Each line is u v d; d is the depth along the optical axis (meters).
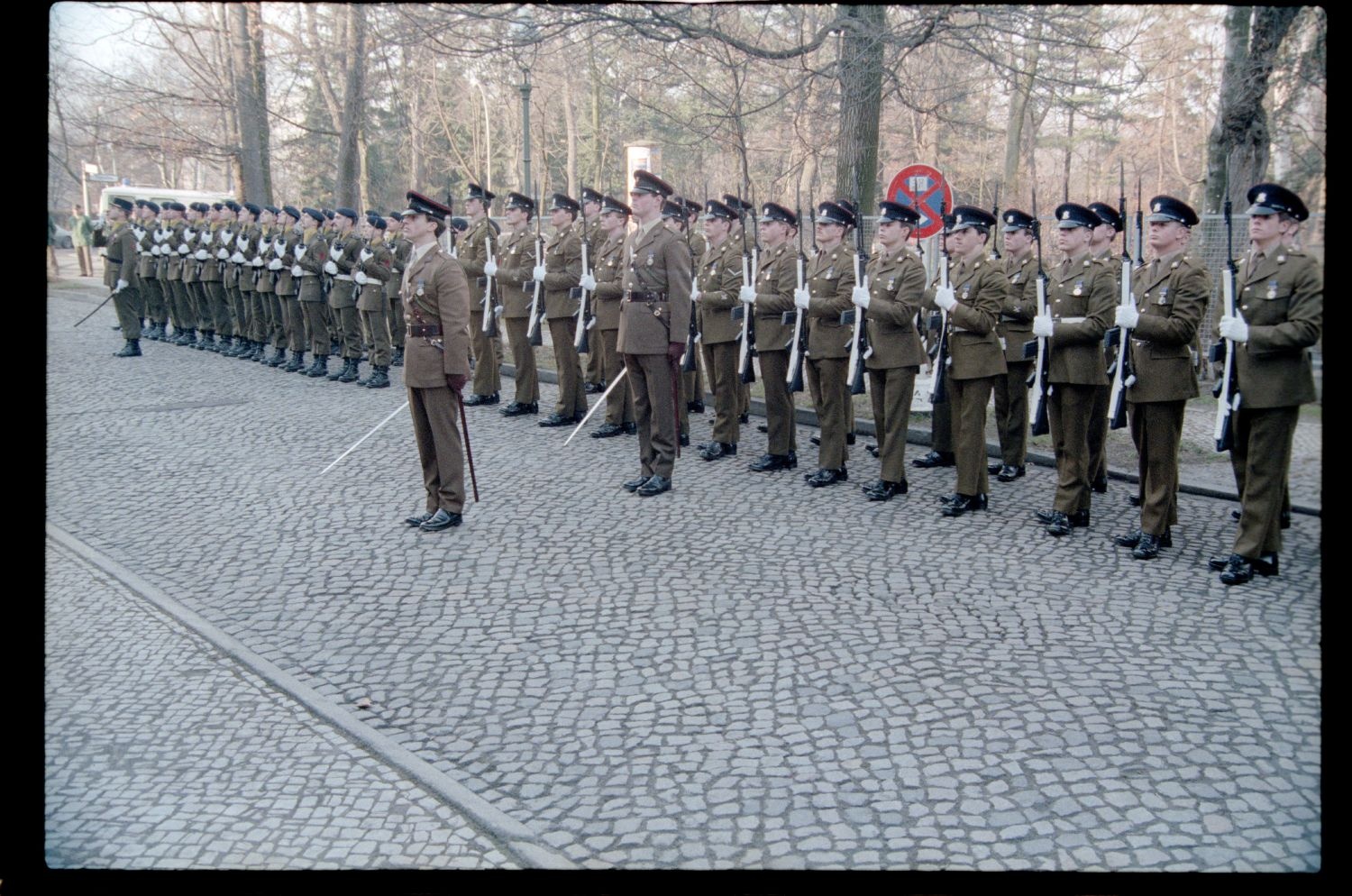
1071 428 6.99
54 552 6.92
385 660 5.25
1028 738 4.34
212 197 28.52
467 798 4.00
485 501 7.95
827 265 8.10
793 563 6.49
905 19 12.69
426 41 15.46
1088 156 25.06
